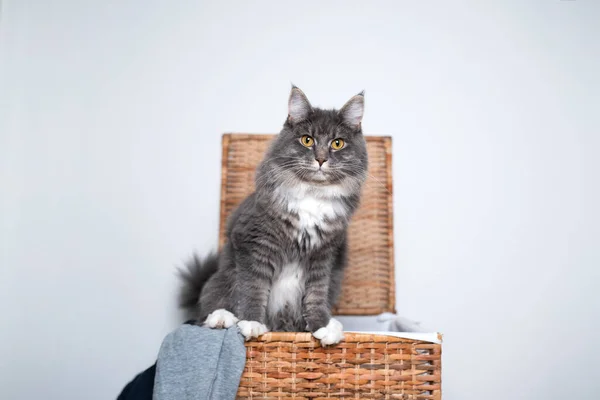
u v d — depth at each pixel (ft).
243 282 6.12
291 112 6.49
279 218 6.15
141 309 8.32
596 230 8.70
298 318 6.45
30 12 8.75
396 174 8.79
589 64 9.05
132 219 8.48
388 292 8.36
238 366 5.16
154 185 8.59
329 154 6.28
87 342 8.18
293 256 6.31
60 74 8.68
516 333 8.49
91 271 8.31
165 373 5.25
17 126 8.47
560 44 8.96
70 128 8.57
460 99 8.96
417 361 5.35
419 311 8.54
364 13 9.02
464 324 8.52
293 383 5.26
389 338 5.31
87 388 8.09
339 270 6.78
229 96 8.87
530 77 9.02
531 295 8.56
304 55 9.01
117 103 8.71
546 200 8.76
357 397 5.30
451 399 8.32
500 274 8.61
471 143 8.87
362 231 8.45
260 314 6.05
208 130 8.77
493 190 8.78
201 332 5.46
